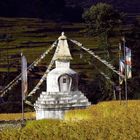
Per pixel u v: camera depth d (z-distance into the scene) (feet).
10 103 350.84
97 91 406.62
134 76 418.72
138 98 380.37
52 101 219.82
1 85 435.94
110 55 432.66
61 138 115.24
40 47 640.17
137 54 471.21
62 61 231.71
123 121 132.16
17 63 528.63
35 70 475.31
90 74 485.15
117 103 223.51
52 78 227.40
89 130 120.78
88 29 473.67
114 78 380.58
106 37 451.94
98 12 453.99
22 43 654.94
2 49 615.98
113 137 112.78
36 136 117.60
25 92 179.32
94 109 194.70
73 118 189.67
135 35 518.37
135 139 111.24
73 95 222.48
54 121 165.48
